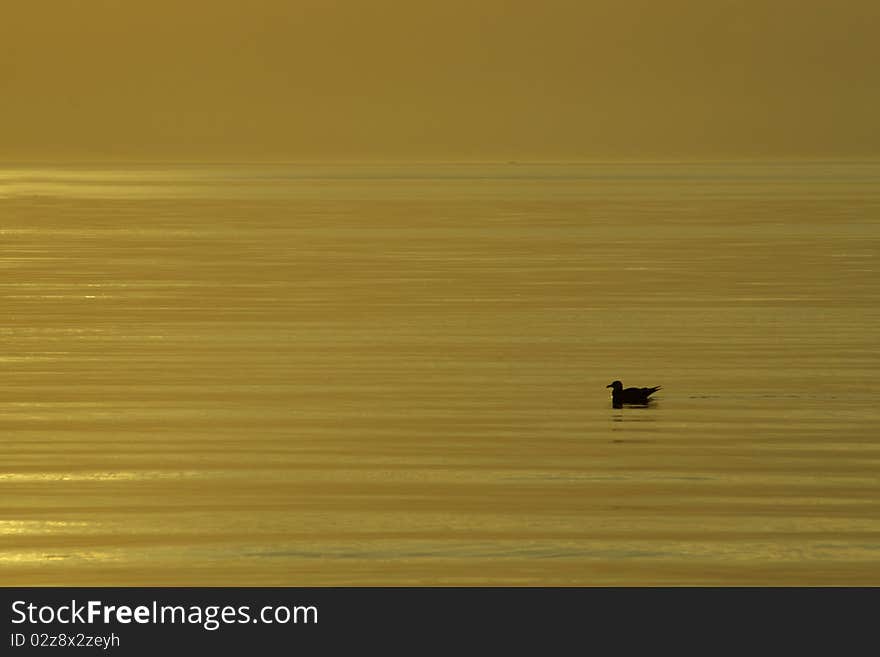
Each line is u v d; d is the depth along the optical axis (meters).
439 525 75.88
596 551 72.38
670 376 111.06
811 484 82.56
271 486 82.50
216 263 191.00
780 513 77.56
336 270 181.88
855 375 111.06
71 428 95.62
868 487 81.94
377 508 78.56
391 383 109.00
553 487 82.00
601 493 80.94
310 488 82.06
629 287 162.38
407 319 138.62
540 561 71.25
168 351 122.19
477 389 106.88
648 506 78.69
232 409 100.69
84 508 78.75
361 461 87.44
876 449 89.81
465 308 145.88
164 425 96.25
